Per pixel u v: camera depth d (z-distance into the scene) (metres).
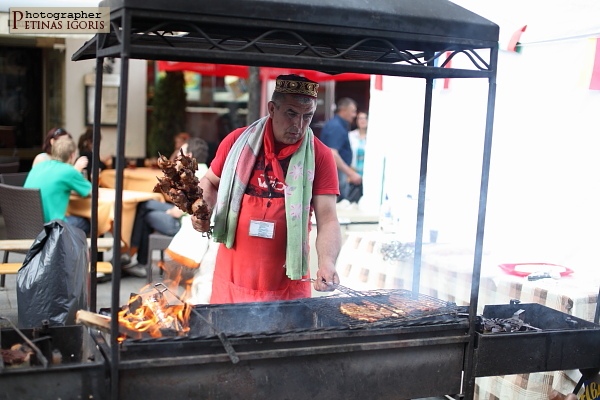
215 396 2.19
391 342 2.39
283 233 2.87
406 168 5.18
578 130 3.84
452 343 2.51
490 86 2.42
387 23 2.21
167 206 6.37
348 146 8.06
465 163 4.55
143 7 1.93
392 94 5.40
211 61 2.40
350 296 2.90
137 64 10.15
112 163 8.80
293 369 2.28
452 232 4.61
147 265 5.91
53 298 3.49
